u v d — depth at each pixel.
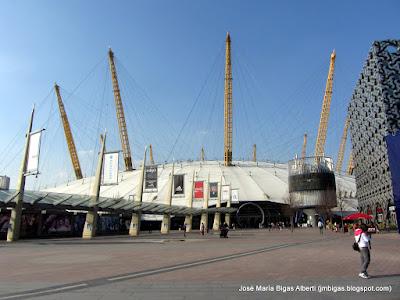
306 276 12.78
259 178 120.94
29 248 28.08
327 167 101.56
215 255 21.41
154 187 60.91
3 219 41.09
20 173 39.06
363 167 84.62
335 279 12.08
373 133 73.44
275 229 92.56
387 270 14.12
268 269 14.76
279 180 121.81
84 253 23.19
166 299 9.19
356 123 90.81
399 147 49.31
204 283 11.45
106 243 35.19
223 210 90.25
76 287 10.94
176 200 102.94
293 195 102.88
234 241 38.56
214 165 129.12
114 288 10.72
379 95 67.44
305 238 44.25
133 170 133.12
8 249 26.98
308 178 100.44
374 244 29.84
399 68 66.88
